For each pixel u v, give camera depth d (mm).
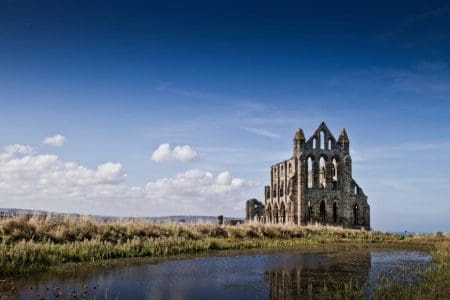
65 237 37438
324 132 98250
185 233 48781
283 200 102062
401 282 27828
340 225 95500
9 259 28812
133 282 26328
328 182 96688
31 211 40188
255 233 58469
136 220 47031
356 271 32438
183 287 25547
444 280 27547
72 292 23172
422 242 65062
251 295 23984
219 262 35719
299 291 25078
